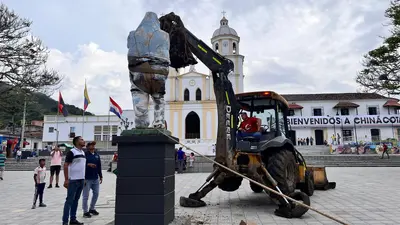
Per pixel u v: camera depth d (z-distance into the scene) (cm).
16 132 4869
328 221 636
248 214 711
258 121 816
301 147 3647
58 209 784
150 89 447
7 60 1681
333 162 2470
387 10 1730
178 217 505
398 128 3859
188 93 4253
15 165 2583
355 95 4347
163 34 457
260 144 766
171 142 449
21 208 801
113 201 894
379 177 1539
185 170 1978
